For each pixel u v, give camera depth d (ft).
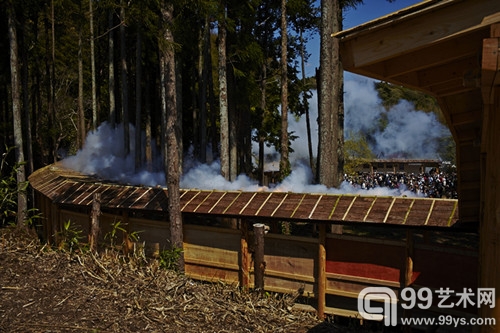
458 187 13.50
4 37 46.85
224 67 32.53
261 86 63.36
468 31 6.24
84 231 26.25
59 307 14.26
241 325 15.26
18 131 37.17
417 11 6.59
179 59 42.73
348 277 17.37
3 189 22.99
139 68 47.42
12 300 14.39
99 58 68.80
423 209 15.75
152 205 21.93
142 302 15.15
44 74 71.15
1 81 48.11
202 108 48.57
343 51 7.54
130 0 22.85
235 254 20.36
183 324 14.32
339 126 40.11
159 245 22.54
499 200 6.80
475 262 14.82
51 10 57.98
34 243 20.71
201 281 21.17
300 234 38.40
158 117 62.69
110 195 24.04
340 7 38.22
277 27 58.59
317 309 17.99
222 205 20.10
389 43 7.00
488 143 7.07
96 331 12.94
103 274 17.19
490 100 6.81
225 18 32.78
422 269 15.90
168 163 20.70
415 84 8.98
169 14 21.36
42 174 38.22
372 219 16.11
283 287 19.10
